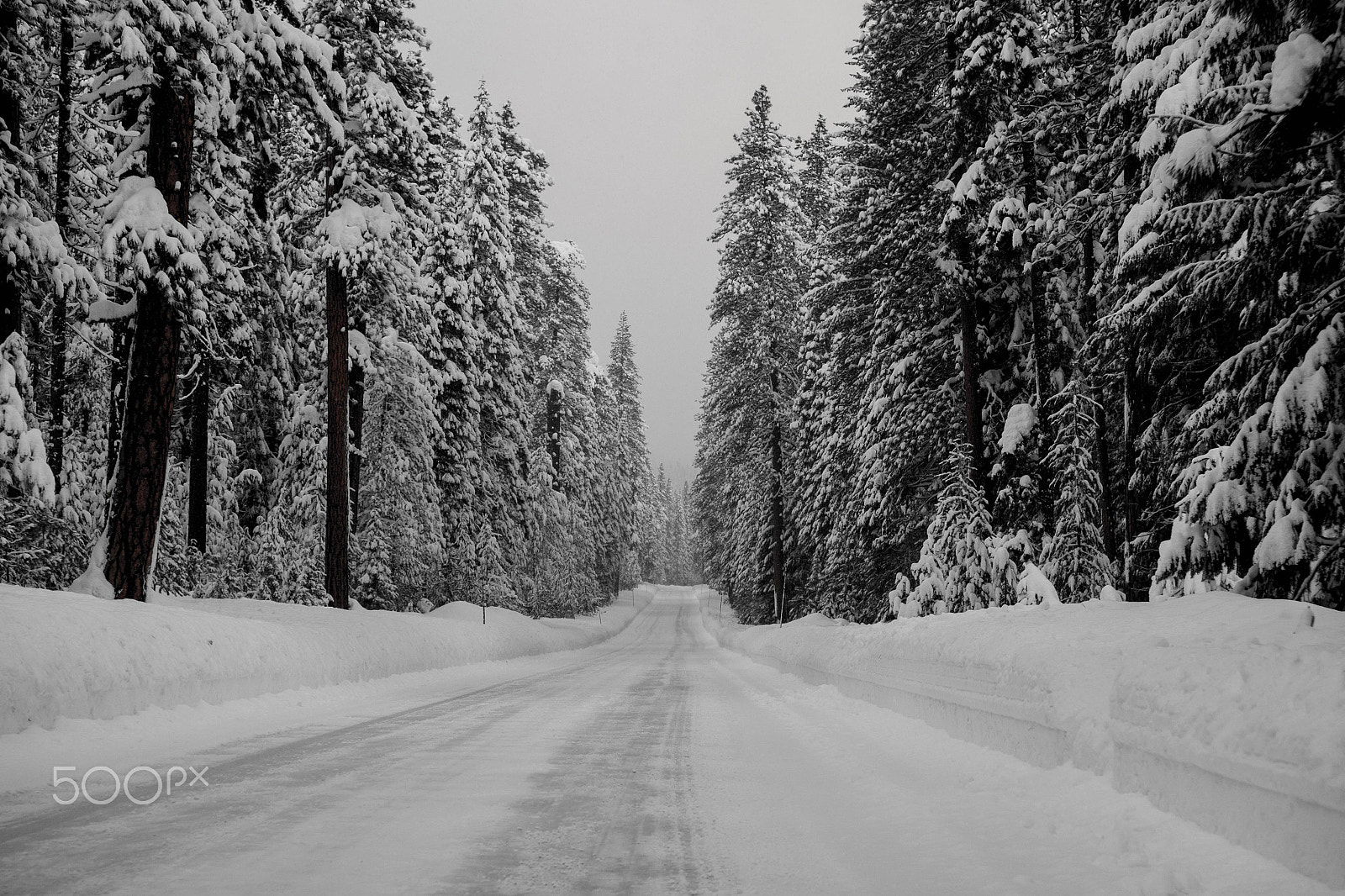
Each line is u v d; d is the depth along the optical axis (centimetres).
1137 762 504
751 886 403
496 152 4088
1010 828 514
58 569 1491
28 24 1277
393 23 2186
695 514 6594
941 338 2128
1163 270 1152
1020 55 1770
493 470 3553
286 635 1236
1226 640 520
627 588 9775
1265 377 950
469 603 2966
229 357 1756
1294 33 884
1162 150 1092
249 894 360
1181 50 1087
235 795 561
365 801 549
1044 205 1764
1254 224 930
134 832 461
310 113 1595
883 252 2214
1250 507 911
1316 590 816
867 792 625
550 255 4703
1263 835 392
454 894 374
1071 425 1583
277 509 2406
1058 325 1856
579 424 5256
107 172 1421
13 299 1205
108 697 798
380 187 2145
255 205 2144
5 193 1145
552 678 1775
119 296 1338
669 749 816
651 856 448
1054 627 723
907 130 2206
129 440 1198
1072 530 1513
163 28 1160
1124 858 435
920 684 904
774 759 773
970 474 1723
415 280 2480
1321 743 362
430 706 1167
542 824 509
